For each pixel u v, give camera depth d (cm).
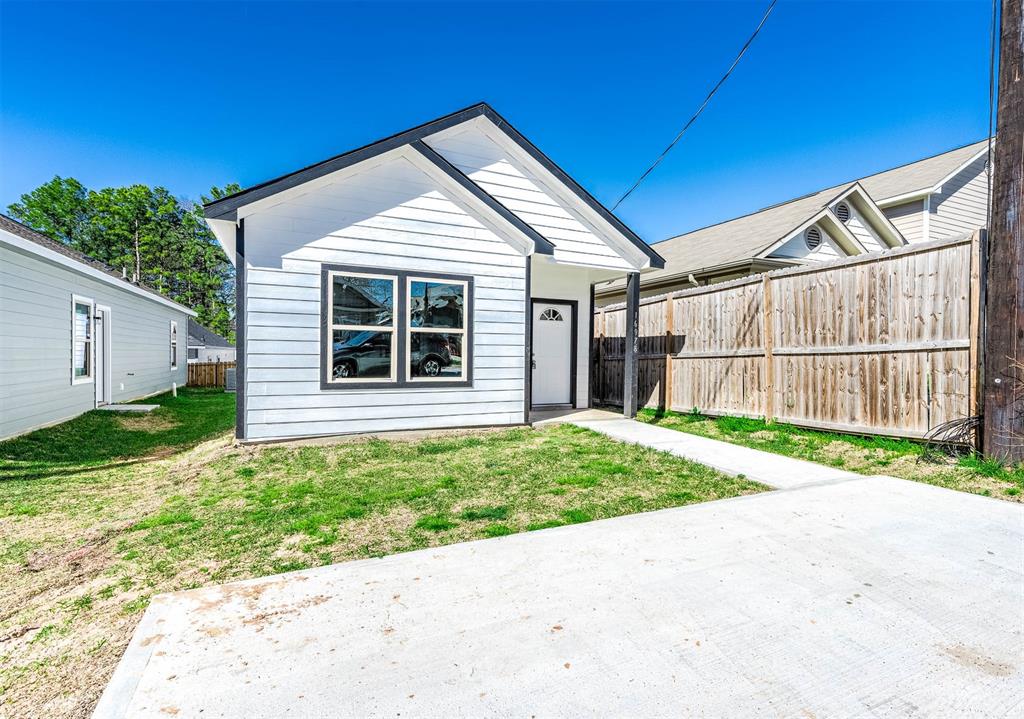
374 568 284
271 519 379
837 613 230
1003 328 462
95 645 226
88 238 4159
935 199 1418
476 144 774
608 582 263
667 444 631
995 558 290
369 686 179
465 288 726
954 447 514
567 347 1005
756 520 358
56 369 916
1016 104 451
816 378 661
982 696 174
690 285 1234
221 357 3172
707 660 195
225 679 183
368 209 670
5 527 396
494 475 498
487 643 207
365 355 673
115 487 527
